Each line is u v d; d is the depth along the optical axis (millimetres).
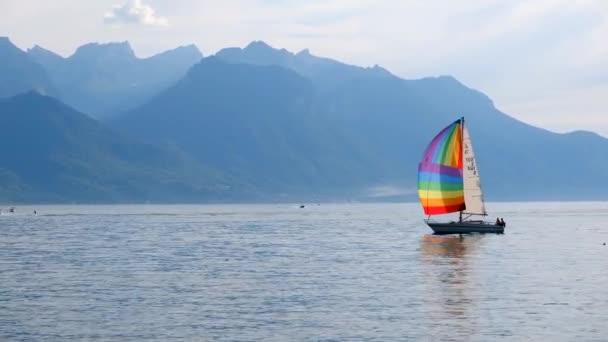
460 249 103125
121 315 53625
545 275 72875
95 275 75125
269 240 127500
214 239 130625
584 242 117062
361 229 167375
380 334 47781
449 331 48344
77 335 48000
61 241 125438
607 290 63031
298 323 50875
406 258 90688
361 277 72438
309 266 82562
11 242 122875
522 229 162500
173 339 46938
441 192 125250
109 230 164500
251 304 57594
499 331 48250
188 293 62938
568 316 52312
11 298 60750
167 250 105250
